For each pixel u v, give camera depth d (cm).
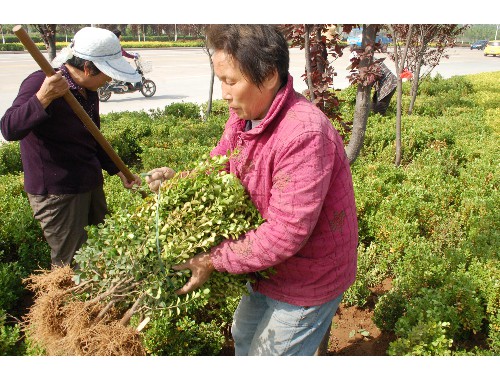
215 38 185
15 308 404
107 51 297
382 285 423
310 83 362
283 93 192
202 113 1187
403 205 481
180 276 214
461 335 351
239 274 221
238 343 266
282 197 191
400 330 305
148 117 1001
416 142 808
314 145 186
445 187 558
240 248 203
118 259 205
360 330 370
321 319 220
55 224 328
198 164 218
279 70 190
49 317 214
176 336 329
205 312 361
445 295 331
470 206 496
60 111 303
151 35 5016
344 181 202
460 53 4578
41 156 311
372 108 1050
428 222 482
